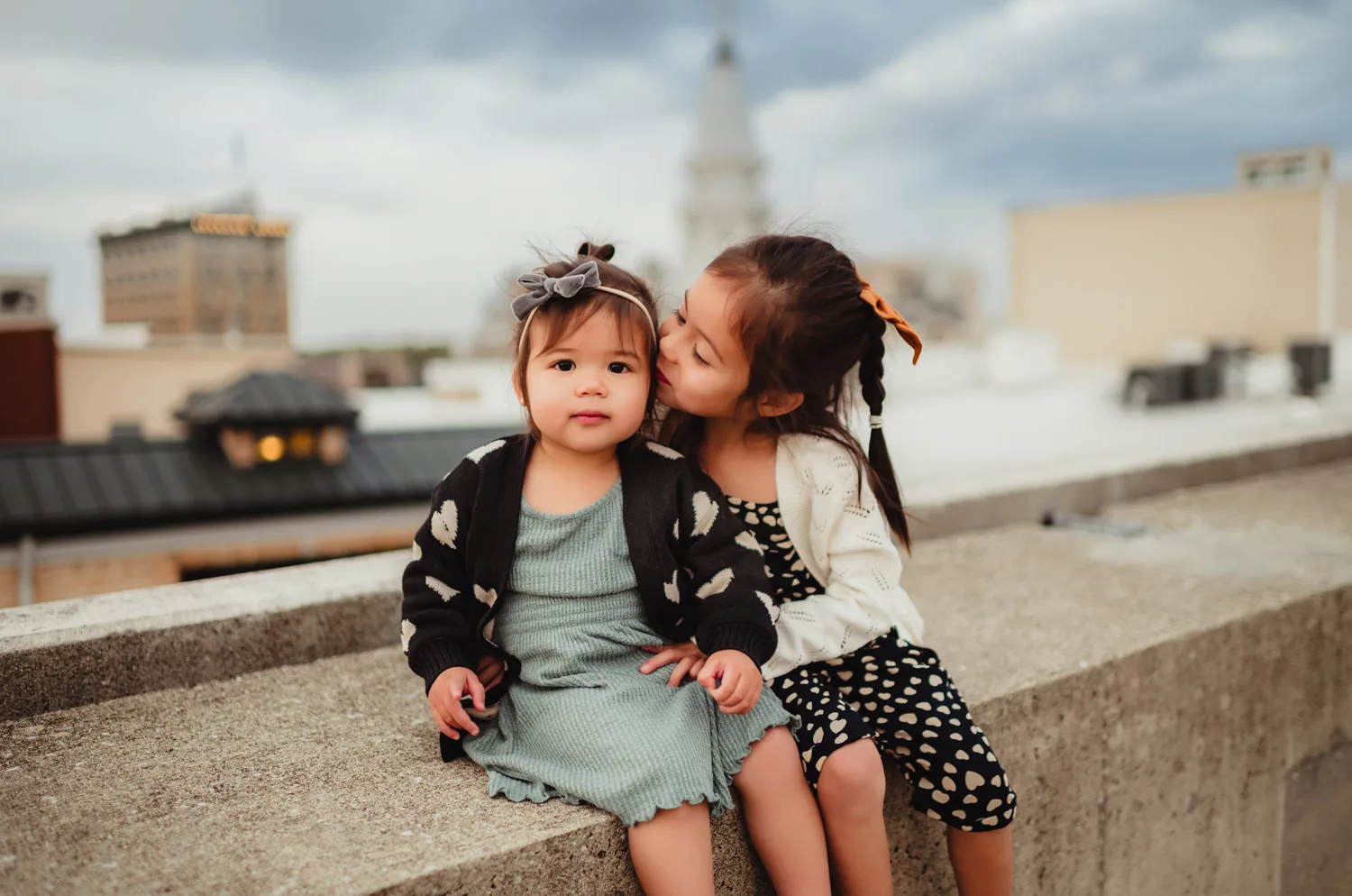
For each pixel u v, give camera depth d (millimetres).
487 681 1605
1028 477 3744
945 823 1682
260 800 1505
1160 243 29250
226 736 1752
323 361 35750
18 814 1464
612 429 1507
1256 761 2473
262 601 2107
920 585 2768
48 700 1868
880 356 1740
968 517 3430
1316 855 2680
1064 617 2438
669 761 1405
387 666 2117
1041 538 3344
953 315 32031
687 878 1380
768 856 1520
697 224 28219
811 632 1664
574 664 1533
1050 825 2023
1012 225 31422
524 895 1354
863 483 1717
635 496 1575
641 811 1389
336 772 1604
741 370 1587
